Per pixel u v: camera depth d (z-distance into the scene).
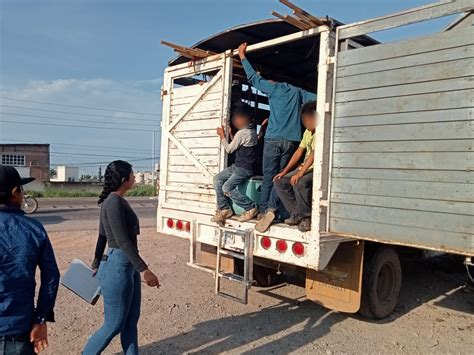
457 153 3.82
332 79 4.75
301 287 6.88
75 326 5.02
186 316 5.45
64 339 4.65
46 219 14.89
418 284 7.27
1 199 2.75
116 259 3.61
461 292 6.91
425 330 5.27
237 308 5.82
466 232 3.76
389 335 5.07
